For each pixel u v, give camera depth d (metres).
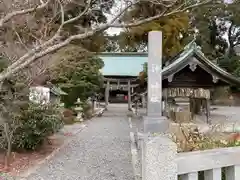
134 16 6.53
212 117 16.48
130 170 6.54
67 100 18.77
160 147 2.01
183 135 3.68
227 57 33.94
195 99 11.48
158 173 1.99
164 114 10.37
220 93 30.98
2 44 6.73
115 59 30.23
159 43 6.81
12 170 6.39
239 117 16.92
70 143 10.08
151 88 6.79
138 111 23.17
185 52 10.12
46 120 7.93
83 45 12.78
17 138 7.67
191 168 2.13
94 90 20.11
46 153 8.22
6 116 6.81
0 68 6.30
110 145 9.74
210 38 37.25
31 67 6.35
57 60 9.67
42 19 6.58
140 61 30.02
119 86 33.88
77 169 6.68
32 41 7.07
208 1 4.39
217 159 2.25
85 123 16.64
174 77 10.34
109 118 19.92
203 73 10.39
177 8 4.41
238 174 2.34
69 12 8.31
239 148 2.38
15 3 5.07
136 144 9.05
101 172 6.41
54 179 5.85
